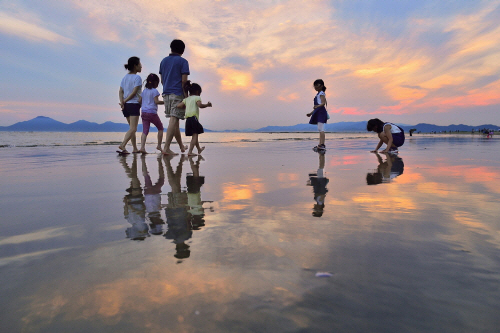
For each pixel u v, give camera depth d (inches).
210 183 86.7
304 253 34.2
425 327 21.2
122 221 48.3
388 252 34.5
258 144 360.5
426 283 27.4
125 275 29.3
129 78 217.9
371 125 225.5
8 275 29.6
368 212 52.9
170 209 55.8
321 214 51.7
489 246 36.4
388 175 102.2
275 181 90.1
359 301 24.5
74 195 70.6
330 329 21.0
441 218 48.9
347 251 34.8
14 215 52.8
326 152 224.8
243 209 55.4
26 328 21.5
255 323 21.8
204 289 26.4
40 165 140.4
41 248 36.7
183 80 207.2
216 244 37.2
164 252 34.9
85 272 30.1
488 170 115.0
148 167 130.4
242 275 28.9
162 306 24.0
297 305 24.0
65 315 23.1
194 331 20.8
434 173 106.8
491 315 22.7
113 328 21.3
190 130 204.4
